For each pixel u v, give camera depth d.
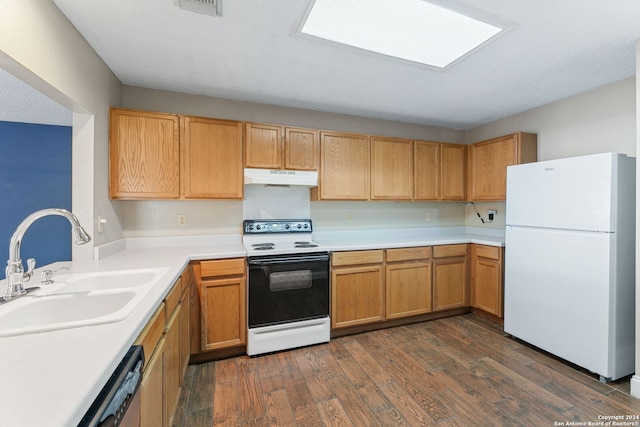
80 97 1.81
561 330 2.24
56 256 3.48
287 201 3.14
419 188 3.42
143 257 2.14
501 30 1.78
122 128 2.31
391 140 3.28
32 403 0.58
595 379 2.06
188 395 1.90
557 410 1.75
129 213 2.62
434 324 3.06
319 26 1.75
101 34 1.82
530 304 2.48
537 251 2.43
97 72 2.06
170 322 1.57
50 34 1.50
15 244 1.23
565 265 2.22
